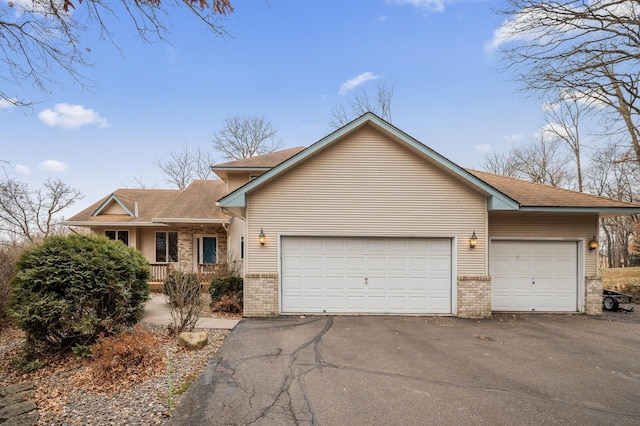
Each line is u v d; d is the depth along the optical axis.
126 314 7.00
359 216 9.83
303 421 4.03
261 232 9.67
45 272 6.26
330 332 7.94
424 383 5.13
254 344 7.01
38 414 4.26
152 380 5.20
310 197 9.80
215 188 18.34
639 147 11.27
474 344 7.13
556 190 11.32
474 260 9.80
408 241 9.94
